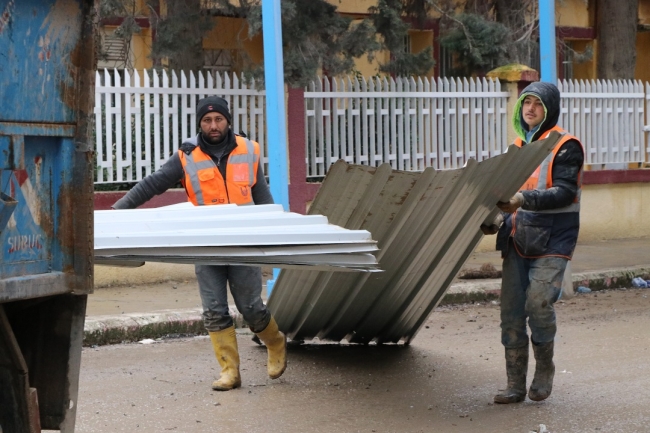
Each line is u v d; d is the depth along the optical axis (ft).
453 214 20.38
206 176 21.01
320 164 39.14
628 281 38.29
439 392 21.38
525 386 20.63
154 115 34.53
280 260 15.19
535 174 19.89
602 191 48.11
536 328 19.98
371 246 16.19
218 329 21.43
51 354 13.16
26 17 11.71
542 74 34.04
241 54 41.27
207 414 19.49
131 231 14.66
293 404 20.30
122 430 18.33
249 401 20.52
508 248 20.29
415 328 25.14
